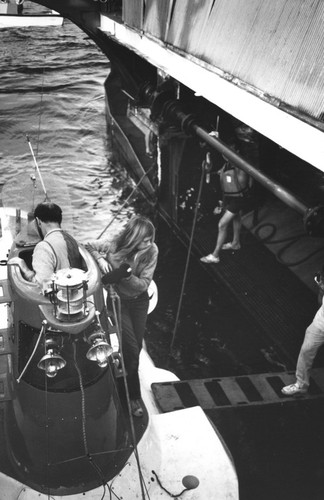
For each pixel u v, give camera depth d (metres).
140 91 9.66
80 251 4.14
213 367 6.11
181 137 8.09
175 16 7.12
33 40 18.91
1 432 4.28
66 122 12.52
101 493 3.88
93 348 3.55
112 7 10.20
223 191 7.50
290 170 8.35
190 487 3.96
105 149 11.51
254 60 5.18
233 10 5.69
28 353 3.92
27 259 4.45
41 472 3.94
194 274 7.64
